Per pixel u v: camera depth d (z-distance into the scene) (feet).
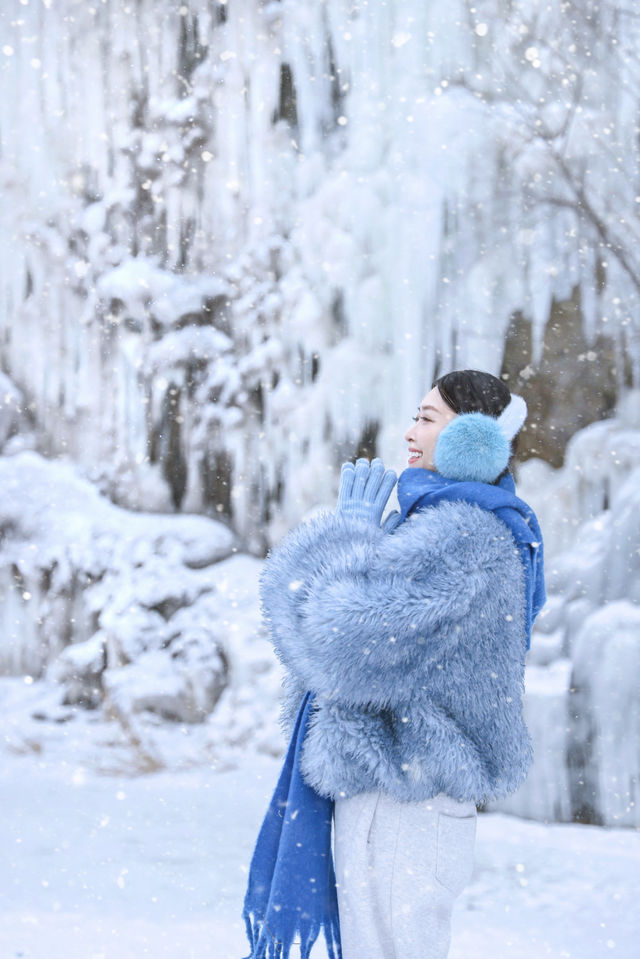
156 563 32.01
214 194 35.37
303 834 5.60
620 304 28.94
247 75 34.73
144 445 35.35
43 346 37.19
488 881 14.28
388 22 31.30
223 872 14.29
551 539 27.12
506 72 29.60
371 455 32.27
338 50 32.58
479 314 29.71
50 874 13.87
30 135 37.47
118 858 15.03
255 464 33.73
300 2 33.42
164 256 35.96
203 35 35.58
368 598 5.17
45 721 29.01
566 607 21.34
